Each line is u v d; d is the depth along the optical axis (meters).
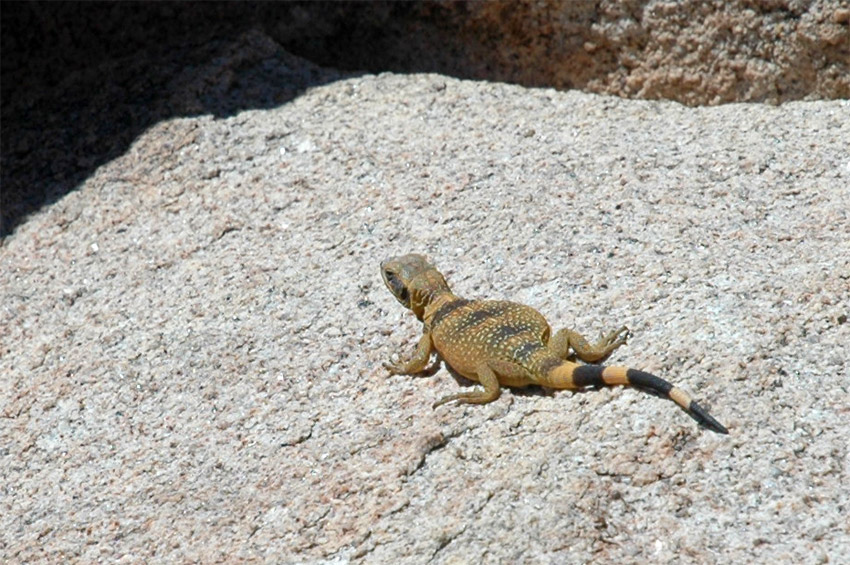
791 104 10.55
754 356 7.32
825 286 7.89
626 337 7.73
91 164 11.24
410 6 12.02
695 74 10.99
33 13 13.30
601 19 11.16
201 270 9.73
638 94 11.34
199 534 7.17
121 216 10.59
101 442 8.28
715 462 6.73
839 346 7.39
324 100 11.52
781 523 6.35
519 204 9.51
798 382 7.15
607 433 7.00
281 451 7.70
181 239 10.15
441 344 7.88
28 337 9.52
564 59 11.55
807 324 7.59
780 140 9.84
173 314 9.30
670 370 7.34
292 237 9.83
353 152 10.64
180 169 10.88
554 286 8.47
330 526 6.95
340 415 7.89
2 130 11.97
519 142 10.45
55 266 10.25
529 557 6.39
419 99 11.30
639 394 7.20
